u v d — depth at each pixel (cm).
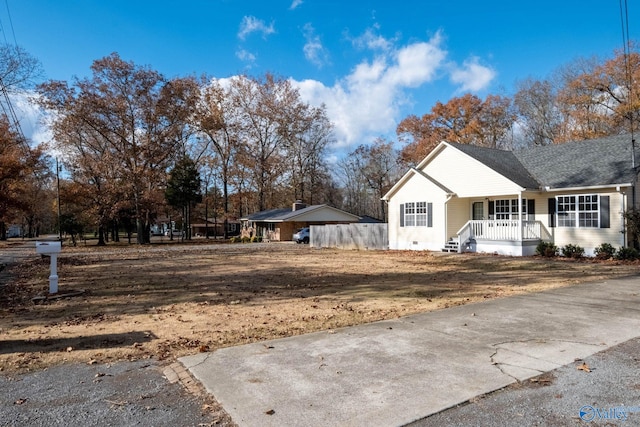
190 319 743
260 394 394
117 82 3859
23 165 3034
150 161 4062
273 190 5544
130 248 3531
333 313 773
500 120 4353
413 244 2352
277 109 5181
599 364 464
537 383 413
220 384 420
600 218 1706
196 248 3262
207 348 550
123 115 3888
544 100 4106
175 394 402
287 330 647
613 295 891
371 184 5797
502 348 525
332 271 1498
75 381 438
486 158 2141
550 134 4053
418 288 1067
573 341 552
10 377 452
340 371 452
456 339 569
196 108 4469
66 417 354
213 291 1077
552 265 1502
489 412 352
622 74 3072
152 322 723
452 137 4216
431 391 396
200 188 5328
